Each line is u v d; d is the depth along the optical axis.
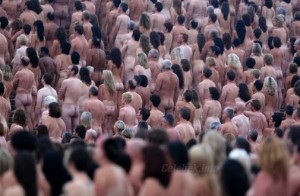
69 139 51.31
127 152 34.56
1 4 67.81
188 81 65.50
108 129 60.28
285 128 58.38
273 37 72.81
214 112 61.03
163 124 53.03
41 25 65.19
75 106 58.44
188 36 69.94
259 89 64.81
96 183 32.34
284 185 33.00
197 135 59.03
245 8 78.81
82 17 67.19
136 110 59.53
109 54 68.38
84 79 58.97
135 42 65.38
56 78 62.19
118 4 70.75
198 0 74.06
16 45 62.56
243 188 33.62
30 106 58.56
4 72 57.28
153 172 32.28
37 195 32.31
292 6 84.75
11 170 33.25
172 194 32.41
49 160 33.88
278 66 72.25
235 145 39.25
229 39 71.19
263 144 33.25
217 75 66.31
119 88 61.38
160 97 62.28
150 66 64.31
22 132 35.31
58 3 71.56
